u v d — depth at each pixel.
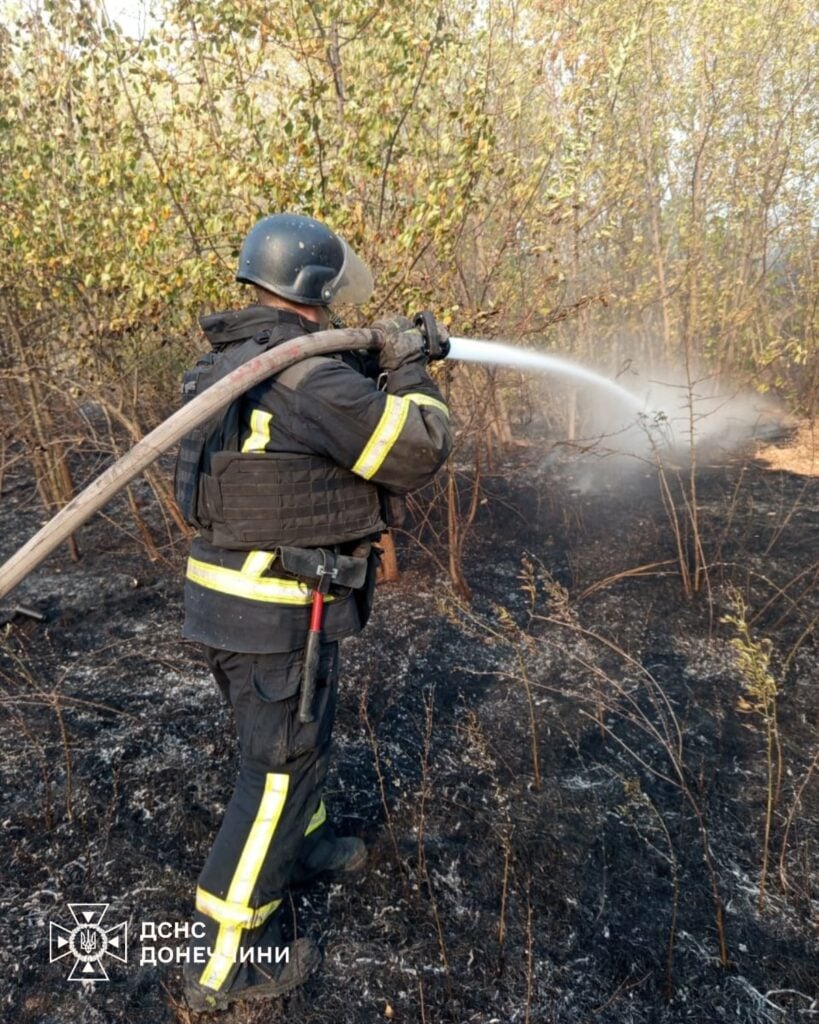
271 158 2.88
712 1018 1.67
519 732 2.62
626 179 4.16
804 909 1.93
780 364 6.03
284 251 1.57
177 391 5.07
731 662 2.97
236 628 1.55
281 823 1.62
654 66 4.83
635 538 4.08
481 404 4.24
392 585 3.71
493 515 4.43
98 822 2.27
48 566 4.16
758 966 1.79
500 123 3.69
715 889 1.83
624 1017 1.68
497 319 3.40
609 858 2.09
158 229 3.15
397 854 2.10
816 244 5.52
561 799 2.30
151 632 3.44
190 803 2.34
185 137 3.30
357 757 2.50
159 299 3.26
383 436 1.46
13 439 4.40
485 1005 1.71
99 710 2.83
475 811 2.26
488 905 1.96
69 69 3.31
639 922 1.90
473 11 3.54
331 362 1.49
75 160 3.55
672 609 3.37
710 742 2.53
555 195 3.11
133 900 2.01
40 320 4.06
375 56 2.97
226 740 2.63
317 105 3.14
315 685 1.59
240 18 2.80
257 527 1.52
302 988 1.75
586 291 4.72
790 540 3.94
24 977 1.81
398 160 3.09
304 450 1.52
